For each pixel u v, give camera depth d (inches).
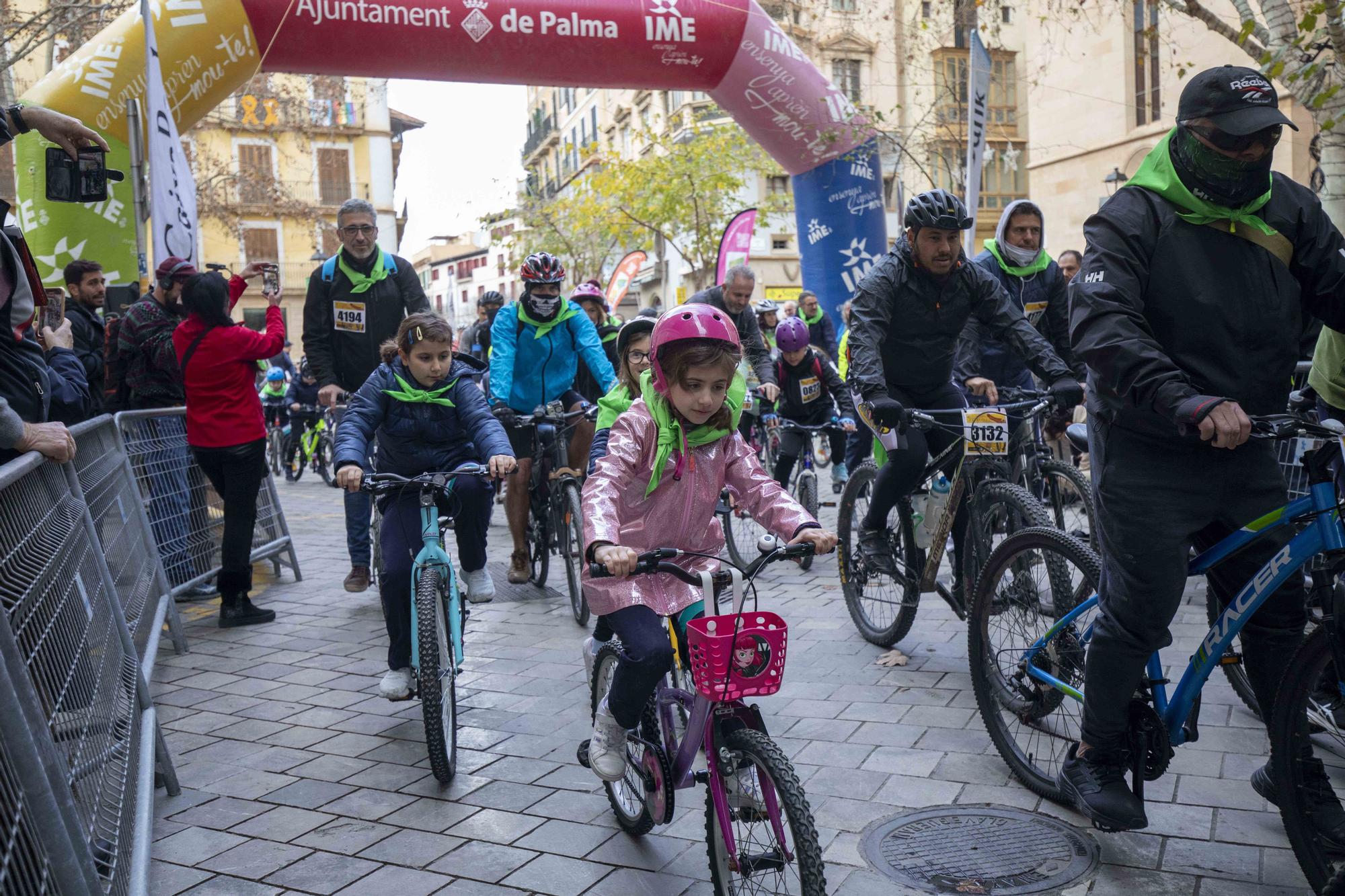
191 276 249.3
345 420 173.9
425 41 369.4
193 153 1304.1
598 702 134.9
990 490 174.7
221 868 129.3
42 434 126.6
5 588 100.9
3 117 146.6
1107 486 116.6
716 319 111.0
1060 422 190.7
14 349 139.3
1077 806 124.4
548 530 281.4
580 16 383.6
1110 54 836.0
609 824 138.5
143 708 150.8
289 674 212.5
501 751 166.1
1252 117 104.0
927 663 199.3
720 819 106.6
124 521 199.8
